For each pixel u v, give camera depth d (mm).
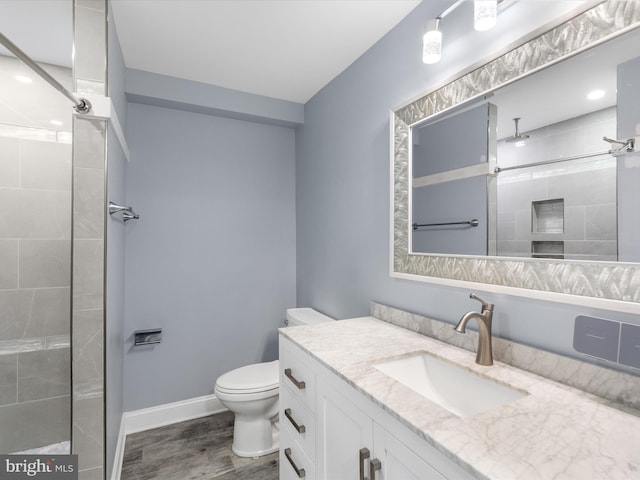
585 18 918
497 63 1155
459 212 1315
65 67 1741
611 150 877
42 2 1353
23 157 1699
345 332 1481
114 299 1658
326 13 1588
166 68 2109
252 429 1933
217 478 1740
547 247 1023
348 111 2068
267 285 2697
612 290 870
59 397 1762
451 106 1336
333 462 1082
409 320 1521
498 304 1170
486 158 1215
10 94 1677
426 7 1484
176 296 2369
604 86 891
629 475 575
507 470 586
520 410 798
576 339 937
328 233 2295
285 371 1444
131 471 1790
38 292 1728
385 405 821
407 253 1576
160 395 2303
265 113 2520
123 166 2004
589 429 719
